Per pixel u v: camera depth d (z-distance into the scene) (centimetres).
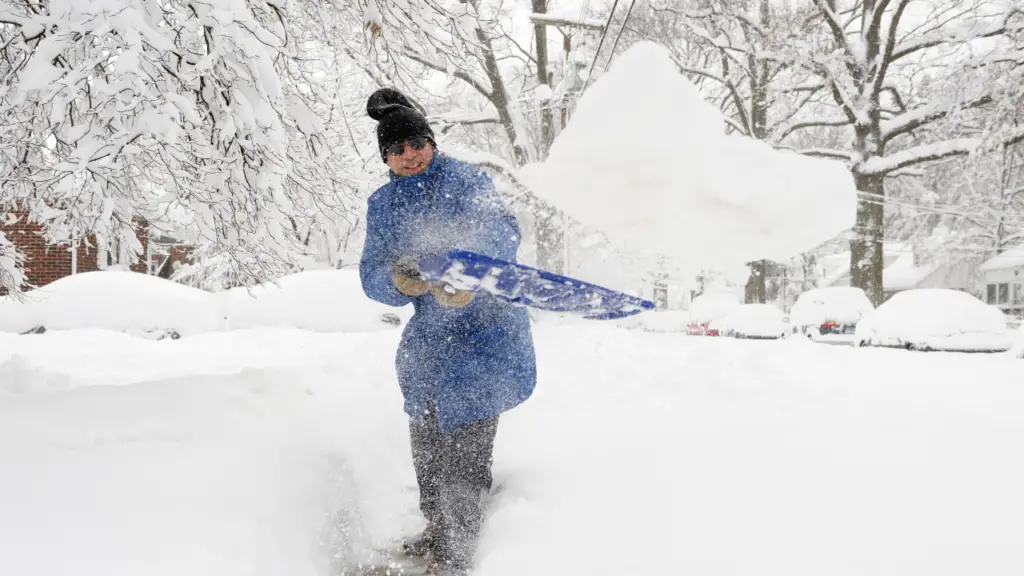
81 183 436
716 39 2472
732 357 632
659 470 235
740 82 2667
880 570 156
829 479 208
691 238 139
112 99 401
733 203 133
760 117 2534
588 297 230
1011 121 2016
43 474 218
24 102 407
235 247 493
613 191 138
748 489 207
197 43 442
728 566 167
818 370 674
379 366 589
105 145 402
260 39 420
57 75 381
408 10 591
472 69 684
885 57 2234
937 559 158
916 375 628
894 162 2234
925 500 187
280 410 359
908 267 4775
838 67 2272
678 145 133
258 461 249
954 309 1219
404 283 262
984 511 177
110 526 183
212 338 1029
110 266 1728
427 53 653
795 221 134
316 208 592
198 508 200
